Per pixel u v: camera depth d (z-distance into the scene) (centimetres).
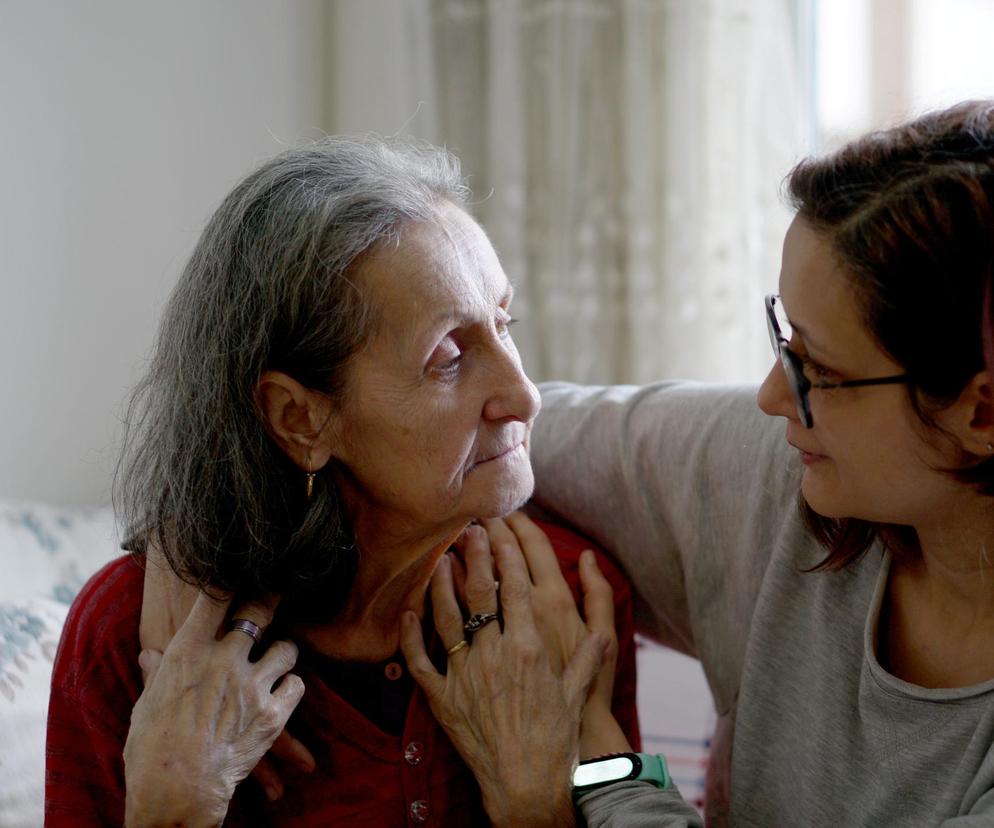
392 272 97
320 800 110
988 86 237
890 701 96
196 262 103
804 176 90
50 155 199
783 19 237
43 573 167
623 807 103
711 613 122
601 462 128
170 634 106
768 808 111
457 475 102
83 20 202
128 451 112
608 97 250
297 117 249
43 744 136
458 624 112
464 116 256
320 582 104
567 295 251
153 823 95
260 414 100
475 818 116
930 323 81
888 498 90
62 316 203
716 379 239
